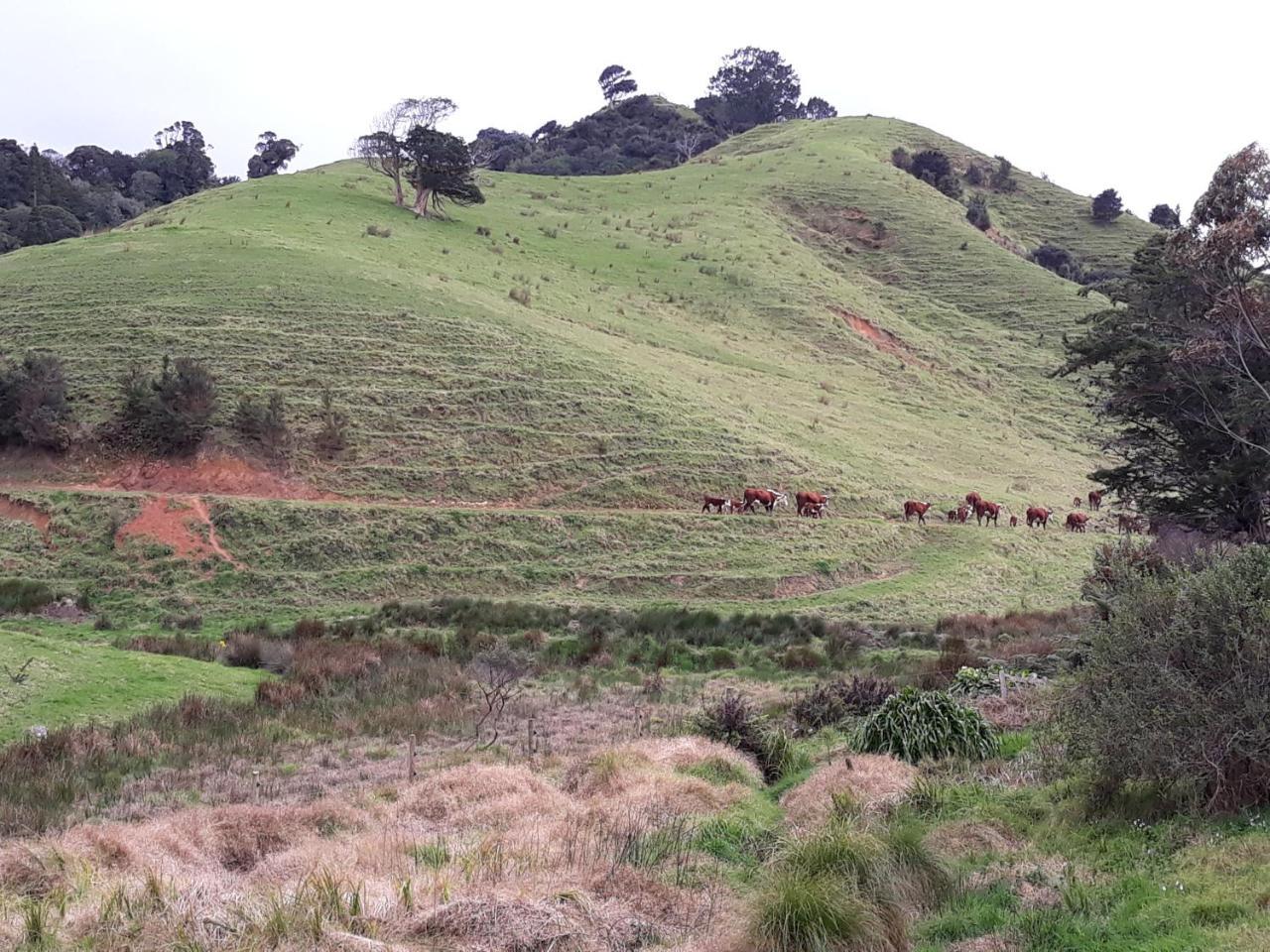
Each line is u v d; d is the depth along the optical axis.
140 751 20.64
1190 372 33.59
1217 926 9.57
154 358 55.50
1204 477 35.22
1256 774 12.56
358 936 10.28
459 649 34.00
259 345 58.06
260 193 97.12
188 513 45.00
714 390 71.38
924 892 11.49
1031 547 56.75
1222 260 32.25
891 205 137.25
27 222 119.81
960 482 69.25
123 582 41.25
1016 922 10.54
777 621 40.06
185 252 69.81
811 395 79.81
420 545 45.72
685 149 198.12
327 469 50.41
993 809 14.27
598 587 45.50
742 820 15.11
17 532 43.75
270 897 11.29
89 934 10.66
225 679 27.89
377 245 81.81
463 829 15.05
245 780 19.19
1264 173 31.94
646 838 13.77
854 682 24.28
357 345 59.88
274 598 41.22
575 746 21.67
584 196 135.12
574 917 10.86
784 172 148.75
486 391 58.28
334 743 22.69
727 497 55.84
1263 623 12.58
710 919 11.17
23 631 35.56
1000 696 22.91
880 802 14.86
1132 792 13.54
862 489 61.12
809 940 10.08
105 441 49.47
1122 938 9.78
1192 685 12.76
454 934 10.52
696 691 28.56
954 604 46.62
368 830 14.95
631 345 76.38
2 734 20.78
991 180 168.00
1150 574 15.52
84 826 14.97
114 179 174.00
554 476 53.72
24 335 57.56
